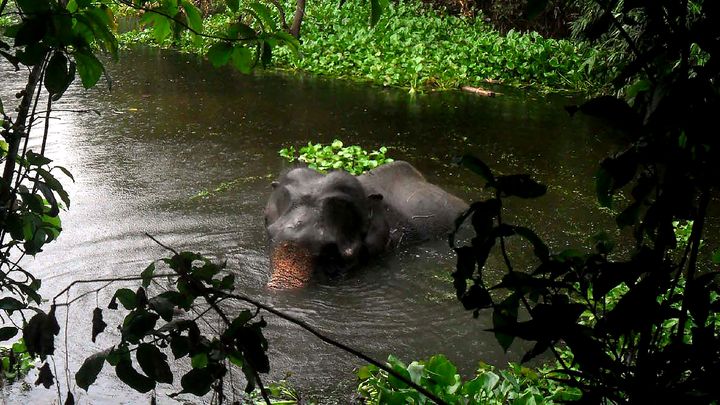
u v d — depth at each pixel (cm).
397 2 2020
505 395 402
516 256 653
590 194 836
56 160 871
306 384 450
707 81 162
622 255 663
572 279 198
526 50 1583
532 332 181
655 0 172
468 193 831
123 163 876
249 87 1354
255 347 228
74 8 262
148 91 1277
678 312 191
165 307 225
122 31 2009
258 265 619
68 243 638
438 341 514
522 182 187
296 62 1528
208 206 746
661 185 177
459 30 1781
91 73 256
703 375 174
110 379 437
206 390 231
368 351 497
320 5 1905
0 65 1397
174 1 293
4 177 302
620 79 175
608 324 178
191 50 1716
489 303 204
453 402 389
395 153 980
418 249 666
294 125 1096
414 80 1427
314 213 608
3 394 413
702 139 160
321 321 534
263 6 289
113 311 518
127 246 640
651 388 180
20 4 235
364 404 427
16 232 296
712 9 163
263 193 791
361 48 1620
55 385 426
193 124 1070
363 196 640
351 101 1280
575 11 1858
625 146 194
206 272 232
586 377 201
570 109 174
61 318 505
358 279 603
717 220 755
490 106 1301
